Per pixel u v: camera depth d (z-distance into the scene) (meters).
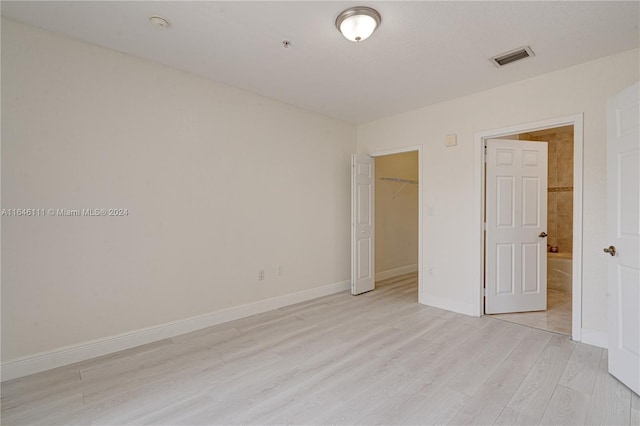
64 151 2.41
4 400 1.97
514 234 3.62
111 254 2.63
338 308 3.83
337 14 2.12
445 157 3.77
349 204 4.78
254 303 3.61
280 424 1.75
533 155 3.67
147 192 2.82
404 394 2.02
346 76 3.11
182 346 2.76
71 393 2.05
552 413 1.83
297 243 4.07
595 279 2.72
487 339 2.87
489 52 2.62
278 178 3.85
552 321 3.35
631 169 2.07
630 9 2.04
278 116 3.84
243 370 2.34
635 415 1.80
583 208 2.78
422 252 4.00
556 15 2.11
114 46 2.56
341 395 2.02
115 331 2.65
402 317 3.49
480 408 1.88
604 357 2.50
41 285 2.33
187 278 3.08
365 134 4.75
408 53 2.64
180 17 2.15
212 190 3.25
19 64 2.23
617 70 2.63
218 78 3.19
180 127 3.02
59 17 2.16
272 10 2.07
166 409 1.88
